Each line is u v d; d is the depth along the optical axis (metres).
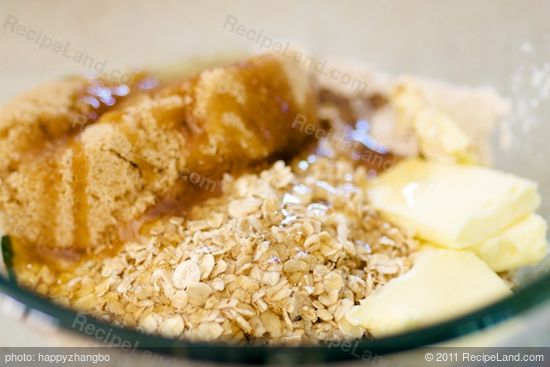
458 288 0.25
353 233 0.27
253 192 0.27
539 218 0.28
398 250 0.27
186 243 0.26
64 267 0.27
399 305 0.25
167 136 0.28
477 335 0.22
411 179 0.30
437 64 0.34
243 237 0.25
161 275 0.25
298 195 0.28
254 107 0.29
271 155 0.30
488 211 0.27
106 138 0.27
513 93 0.32
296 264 0.25
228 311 0.24
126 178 0.27
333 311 0.25
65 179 0.27
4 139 0.28
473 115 0.32
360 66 0.34
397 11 0.35
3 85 0.31
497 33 0.33
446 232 0.27
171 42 0.35
